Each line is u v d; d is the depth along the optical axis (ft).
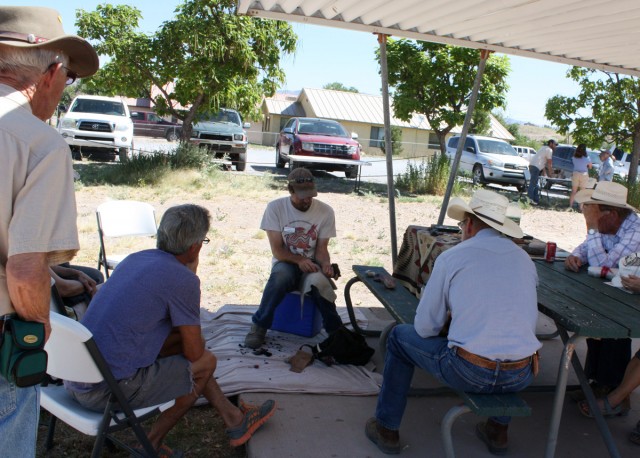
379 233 31.73
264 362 13.60
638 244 12.99
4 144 5.56
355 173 54.29
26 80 6.06
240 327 15.75
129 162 42.55
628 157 81.82
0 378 5.91
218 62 44.32
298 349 14.60
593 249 13.55
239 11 15.66
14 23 5.98
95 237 25.70
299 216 15.16
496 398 9.22
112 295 8.62
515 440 11.45
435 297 9.66
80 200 33.96
